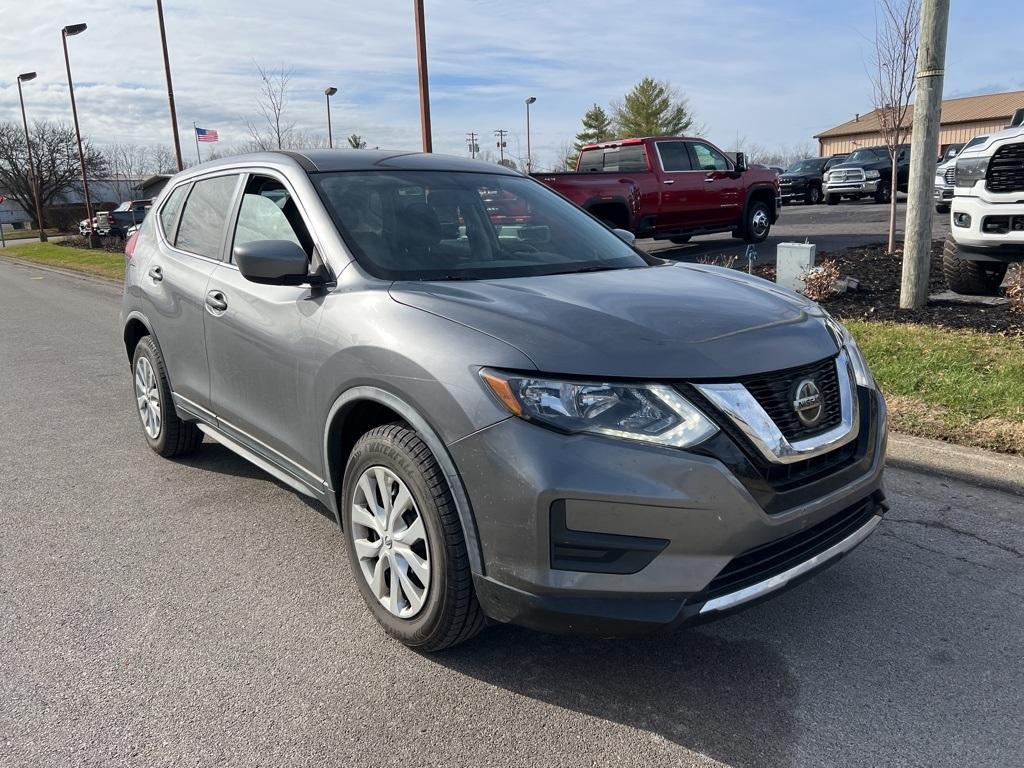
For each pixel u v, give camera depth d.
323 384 3.15
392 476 2.90
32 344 10.35
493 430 2.51
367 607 3.37
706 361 2.53
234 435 4.11
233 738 2.55
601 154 15.06
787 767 2.39
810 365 2.75
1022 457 4.49
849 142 56.38
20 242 48.03
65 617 3.32
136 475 5.05
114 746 2.52
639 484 2.39
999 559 3.64
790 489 2.57
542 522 2.45
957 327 7.21
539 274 3.45
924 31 7.51
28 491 4.81
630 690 2.78
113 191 66.81
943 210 20.59
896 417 5.10
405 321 2.85
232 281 3.88
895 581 3.48
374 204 3.63
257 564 3.79
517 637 3.13
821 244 14.75
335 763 2.43
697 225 14.89
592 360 2.50
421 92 13.00
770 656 2.96
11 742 2.54
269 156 4.05
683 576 2.44
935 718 2.59
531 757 2.45
